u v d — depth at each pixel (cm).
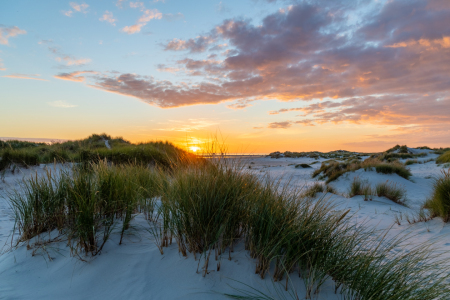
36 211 281
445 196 464
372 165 1296
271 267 222
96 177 303
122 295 196
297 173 1858
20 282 214
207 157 305
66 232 274
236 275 212
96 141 1964
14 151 923
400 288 187
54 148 1066
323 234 222
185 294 194
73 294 199
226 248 249
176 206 248
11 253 260
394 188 831
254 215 237
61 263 237
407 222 515
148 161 998
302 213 245
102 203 291
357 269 205
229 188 250
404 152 2753
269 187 275
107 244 260
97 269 226
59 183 302
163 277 214
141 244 267
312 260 211
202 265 223
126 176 379
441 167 1531
